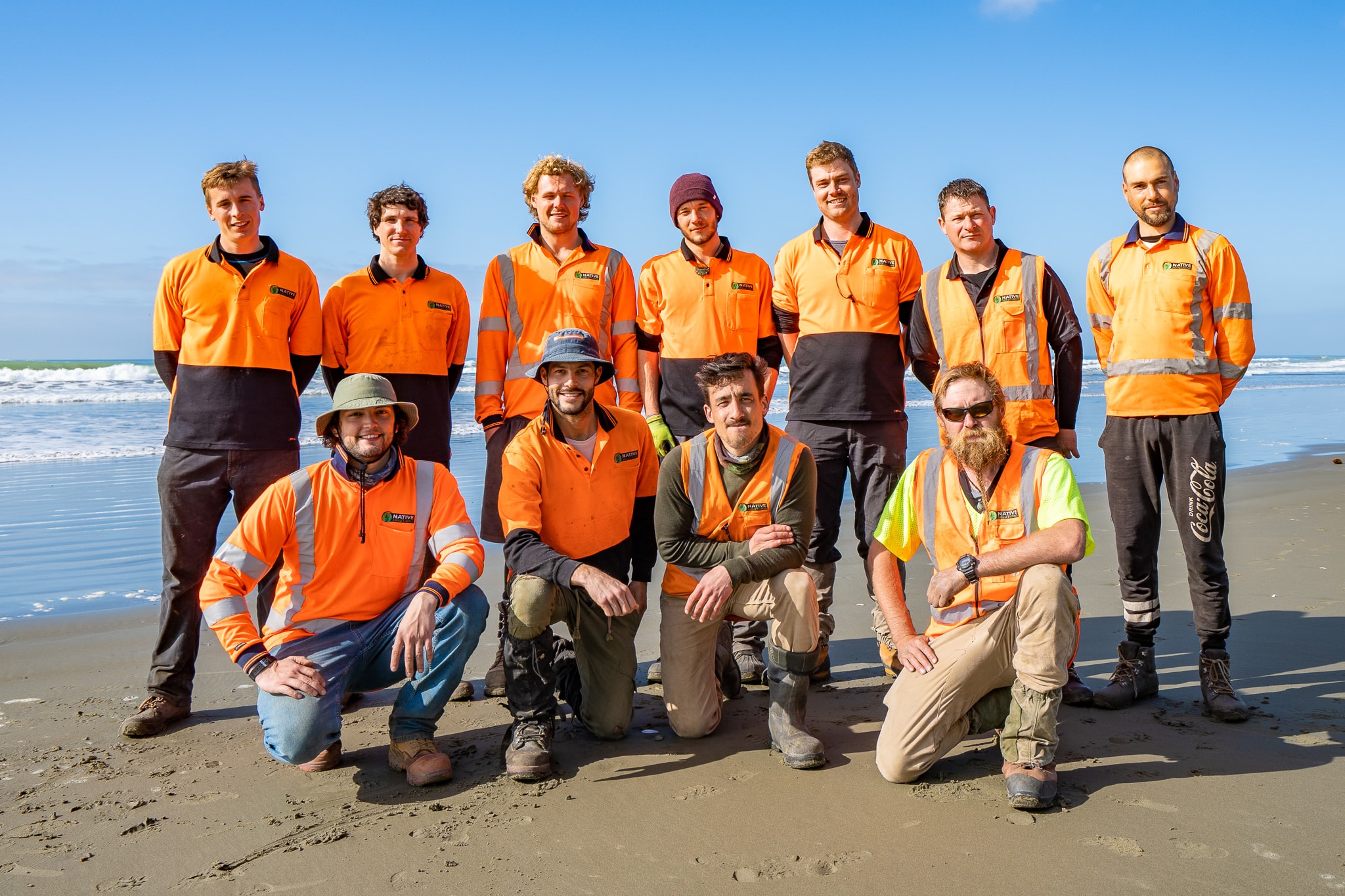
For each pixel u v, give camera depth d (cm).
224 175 387
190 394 389
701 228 441
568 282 439
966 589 299
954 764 315
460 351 462
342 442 327
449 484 346
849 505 873
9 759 332
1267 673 402
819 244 442
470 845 260
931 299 414
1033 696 278
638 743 345
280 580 329
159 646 375
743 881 236
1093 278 405
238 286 390
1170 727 341
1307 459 1202
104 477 1066
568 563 318
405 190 430
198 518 383
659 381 463
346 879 241
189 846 262
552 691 327
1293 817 261
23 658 456
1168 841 249
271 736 304
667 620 346
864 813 275
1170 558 635
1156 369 374
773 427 343
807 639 321
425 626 308
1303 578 565
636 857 250
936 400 308
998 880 232
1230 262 368
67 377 2909
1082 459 1162
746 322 450
